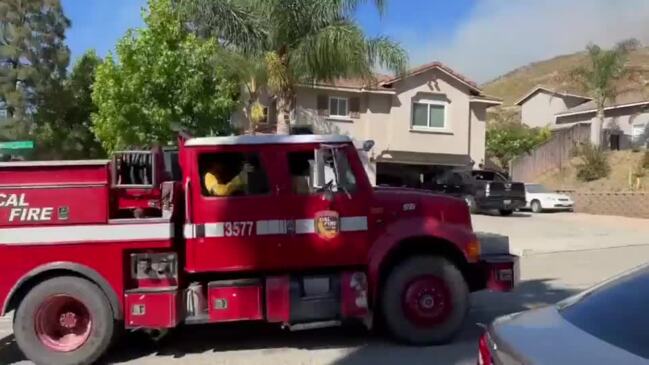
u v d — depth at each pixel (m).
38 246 7.15
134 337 8.45
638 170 35.84
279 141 7.62
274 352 7.62
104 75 19.20
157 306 7.21
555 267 14.34
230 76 19.67
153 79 18.59
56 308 7.18
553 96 54.88
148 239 7.26
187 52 18.72
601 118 43.38
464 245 7.70
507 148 44.00
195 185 7.47
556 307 3.92
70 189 7.21
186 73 18.69
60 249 7.17
